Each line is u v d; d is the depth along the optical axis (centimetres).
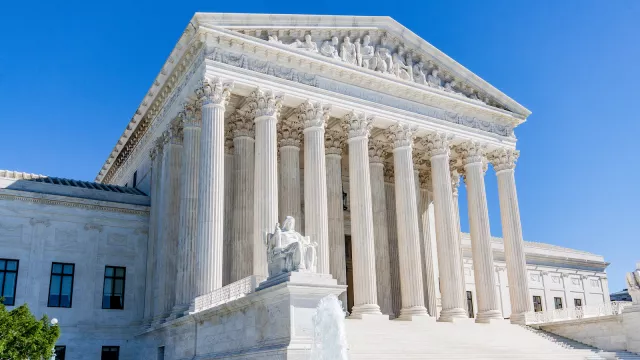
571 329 4772
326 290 2797
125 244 5109
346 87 4938
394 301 5706
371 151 5706
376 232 5547
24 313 3122
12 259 4659
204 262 3928
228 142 5181
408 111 5234
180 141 4919
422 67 5506
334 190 5388
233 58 4431
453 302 4988
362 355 3198
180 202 4506
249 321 3061
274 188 4316
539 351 3978
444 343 3834
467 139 5559
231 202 5031
